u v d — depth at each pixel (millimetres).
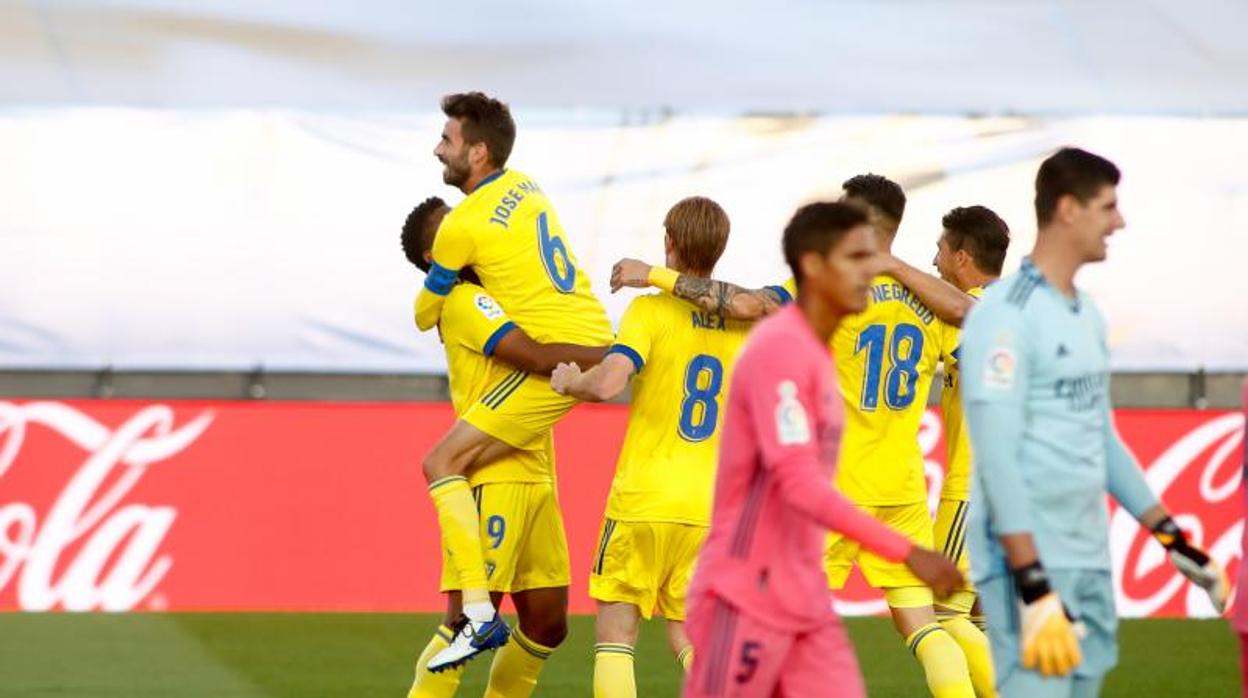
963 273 23281
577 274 22656
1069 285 15320
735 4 39219
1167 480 33656
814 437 14148
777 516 14422
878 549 13703
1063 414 15094
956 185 38344
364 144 38500
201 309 38312
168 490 33500
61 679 27406
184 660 29000
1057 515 15133
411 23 39062
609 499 20969
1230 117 38469
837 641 14758
